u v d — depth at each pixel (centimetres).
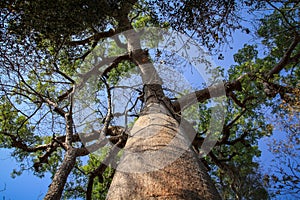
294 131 735
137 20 948
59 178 473
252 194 630
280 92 870
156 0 519
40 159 888
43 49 462
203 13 509
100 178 919
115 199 348
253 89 1035
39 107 847
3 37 414
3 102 934
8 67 476
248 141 1070
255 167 724
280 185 702
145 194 334
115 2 511
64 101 929
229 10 512
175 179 353
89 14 441
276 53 1034
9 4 385
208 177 391
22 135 1018
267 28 909
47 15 402
